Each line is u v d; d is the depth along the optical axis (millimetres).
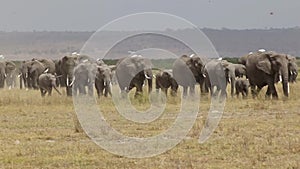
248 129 59250
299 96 98812
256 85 102188
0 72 167875
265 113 74938
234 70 102812
